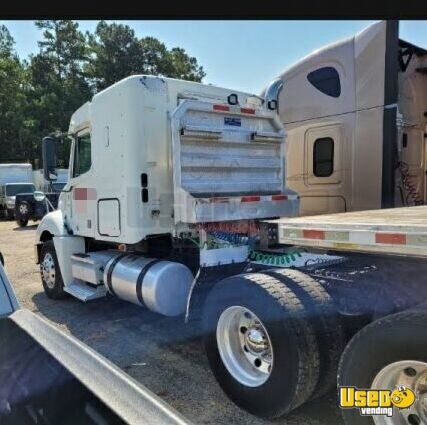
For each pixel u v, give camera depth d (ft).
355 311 9.75
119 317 17.67
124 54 165.68
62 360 6.15
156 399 5.34
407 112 18.28
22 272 28.27
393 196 15.89
